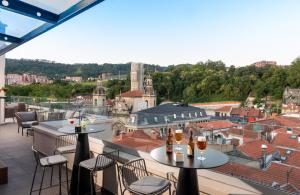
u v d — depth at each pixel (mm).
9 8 2834
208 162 1855
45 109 8656
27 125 6895
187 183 1924
